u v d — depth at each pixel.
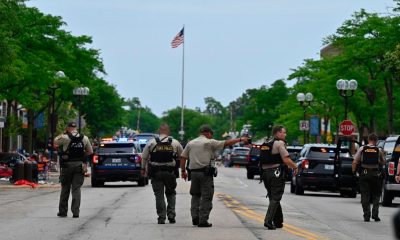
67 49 94.50
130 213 35.06
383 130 112.12
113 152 62.22
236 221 31.34
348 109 97.38
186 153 28.94
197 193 29.17
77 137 32.62
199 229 28.00
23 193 51.94
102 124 194.75
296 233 27.33
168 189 30.17
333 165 55.31
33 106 87.88
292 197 53.59
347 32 91.88
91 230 27.53
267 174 28.34
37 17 88.81
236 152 148.38
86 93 95.00
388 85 92.19
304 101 109.81
